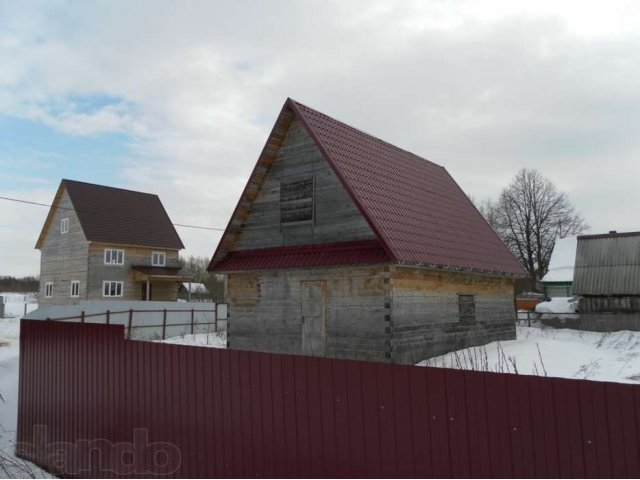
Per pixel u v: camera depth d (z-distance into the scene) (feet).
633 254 100.17
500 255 62.18
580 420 14.71
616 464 14.10
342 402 19.20
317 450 19.74
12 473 31.32
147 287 132.36
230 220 52.80
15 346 77.51
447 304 50.11
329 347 45.52
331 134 50.49
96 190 139.95
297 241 48.93
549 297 141.28
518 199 184.55
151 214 147.23
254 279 51.90
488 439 16.12
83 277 127.85
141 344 27.09
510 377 15.92
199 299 191.21
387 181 51.98
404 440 17.70
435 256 45.91
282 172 50.85
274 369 21.26
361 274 44.04
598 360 45.98
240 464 22.17
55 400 32.89
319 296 46.73
